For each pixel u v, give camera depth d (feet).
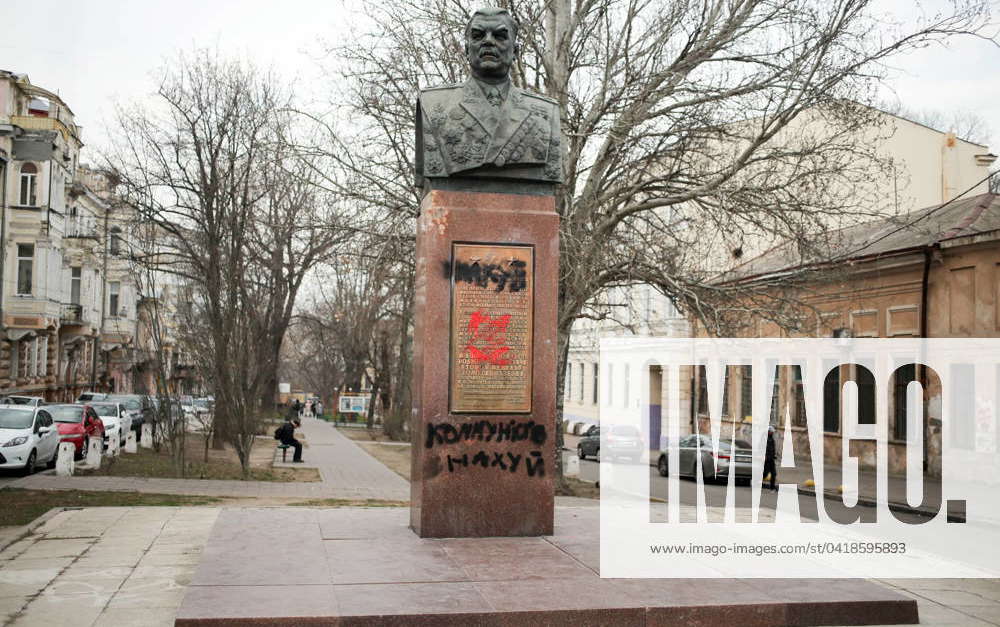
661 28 62.69
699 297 59.62
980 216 76.59
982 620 23.12
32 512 38.58
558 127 28.40
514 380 27.14
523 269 27.48
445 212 27.30
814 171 58.29
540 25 66.80
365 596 19.88
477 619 18.93
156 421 75.82
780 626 20.47
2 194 125.70
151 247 82.23
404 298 98.89
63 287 145.28
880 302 81.25
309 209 81.25
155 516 37.40
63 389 149.59
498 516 26.81
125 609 22.15
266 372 85.20
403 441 132.26
